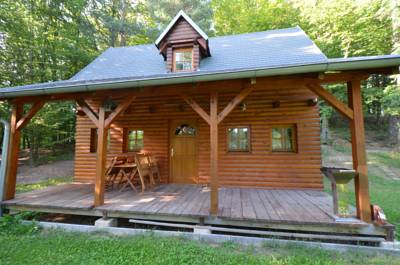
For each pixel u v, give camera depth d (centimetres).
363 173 321
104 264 249
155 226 391
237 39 768
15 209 425
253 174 598
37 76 1026
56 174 997
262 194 505
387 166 943
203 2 1451
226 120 627
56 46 1075
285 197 473
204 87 381
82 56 1117
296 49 590
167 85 397
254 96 616
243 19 1331
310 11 1099
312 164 569
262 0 1309
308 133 579
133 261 256
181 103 657
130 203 416
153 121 673
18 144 470
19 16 938
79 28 1166
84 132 709
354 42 1015
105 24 1234
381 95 959
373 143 1316
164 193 507
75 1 1109
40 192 525
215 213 347
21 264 252
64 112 1116
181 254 272
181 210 370
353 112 333
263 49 635
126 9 1431
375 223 305
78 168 701
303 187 568
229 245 309
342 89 1052
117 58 779
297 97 591
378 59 295
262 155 598
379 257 278
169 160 661
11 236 335
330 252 288
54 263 253
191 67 620
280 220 324
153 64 693
